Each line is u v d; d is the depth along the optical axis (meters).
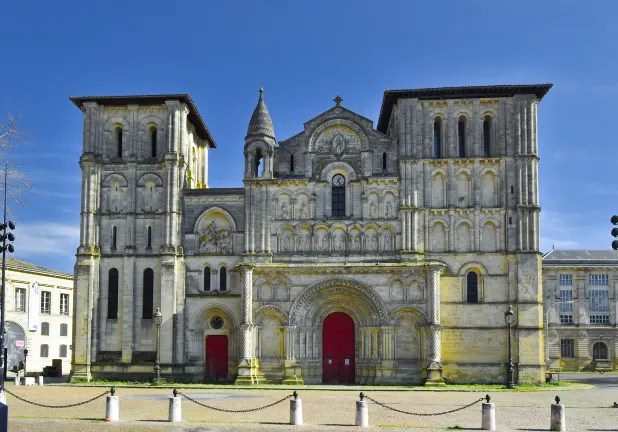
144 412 39.78
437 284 61.22
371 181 65.00
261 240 64.88
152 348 64.75
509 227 63.69
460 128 66.44
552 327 116.12
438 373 59.56
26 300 90.38
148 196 66.75
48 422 35.88
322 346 63.66
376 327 62.09
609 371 113.25
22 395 50.16
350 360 63.41
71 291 99.81
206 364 64.75
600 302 117.31
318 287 62.84
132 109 67.81
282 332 62.88
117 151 68.25
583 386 61.59
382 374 61.28
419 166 64.75
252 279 63.19
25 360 80.62
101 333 65.38
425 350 61.31
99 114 67.94
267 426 34.81
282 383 61.62
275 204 65.62
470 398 49.47
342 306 63.81
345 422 36.44
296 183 65.50
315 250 64.69
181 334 64.62
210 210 66.25
